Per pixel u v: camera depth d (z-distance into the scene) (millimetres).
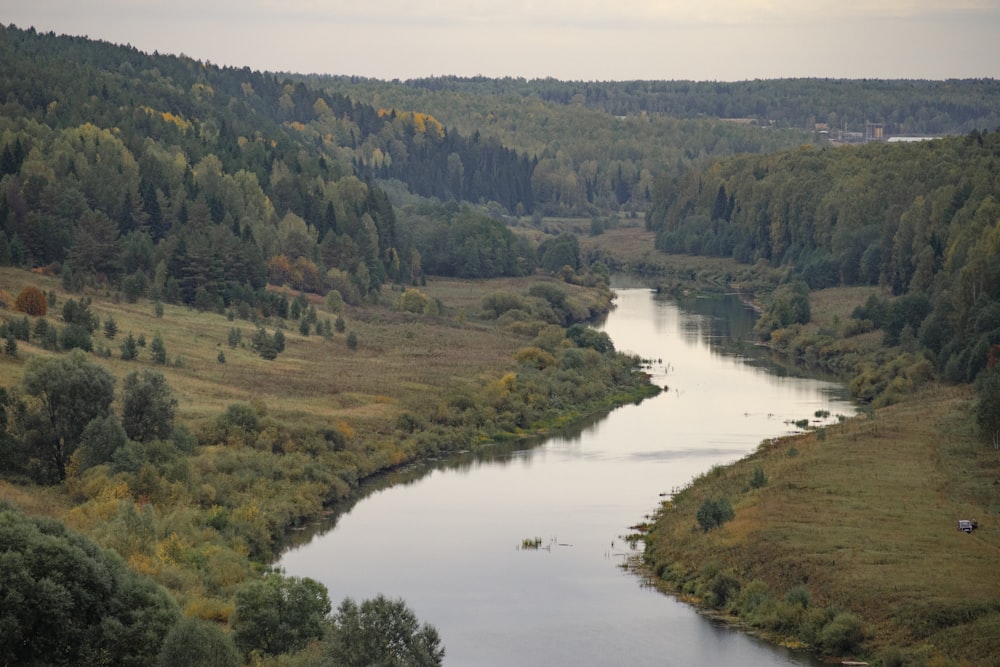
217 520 113750
